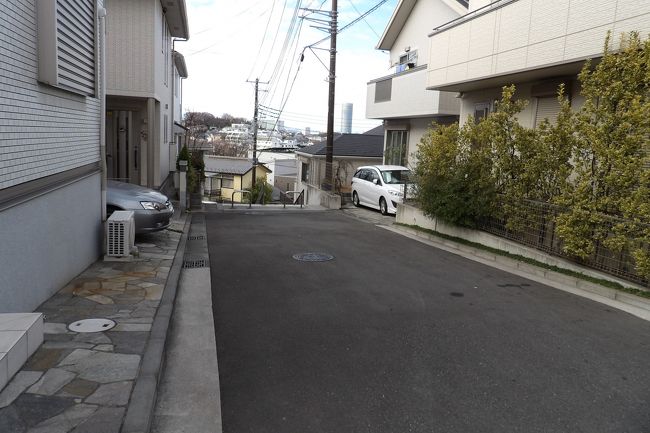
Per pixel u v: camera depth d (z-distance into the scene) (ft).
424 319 17.98
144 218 27.48
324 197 64.13
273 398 11.92
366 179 58.13
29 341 12.14
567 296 21.65
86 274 21.03
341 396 12.10
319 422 10.90
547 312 19.26
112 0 44.24
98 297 17.81
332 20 63.67
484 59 35.24
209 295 20.43
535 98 35.47
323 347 15.15
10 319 12.58
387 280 23.66
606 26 25.82
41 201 16.29
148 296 18.24
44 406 10.01
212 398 11.84
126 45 44.88
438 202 34.32
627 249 21.76
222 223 43.34
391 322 17.56
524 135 27.96
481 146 31.58
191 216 46.96
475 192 32.07
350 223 45.93
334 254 29.68
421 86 53.62
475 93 43.09
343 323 17.35
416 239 36.76
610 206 22.45
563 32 28.48
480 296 21.30
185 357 14.20
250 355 14.44
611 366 14.32
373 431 10.61
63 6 17.72
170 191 54.49
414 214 41.78
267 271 24.84
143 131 52.08
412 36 63.05
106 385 11.05
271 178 182.91
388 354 14.71
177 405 11.45
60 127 18.22
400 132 65.00
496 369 13.85
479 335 16.49
